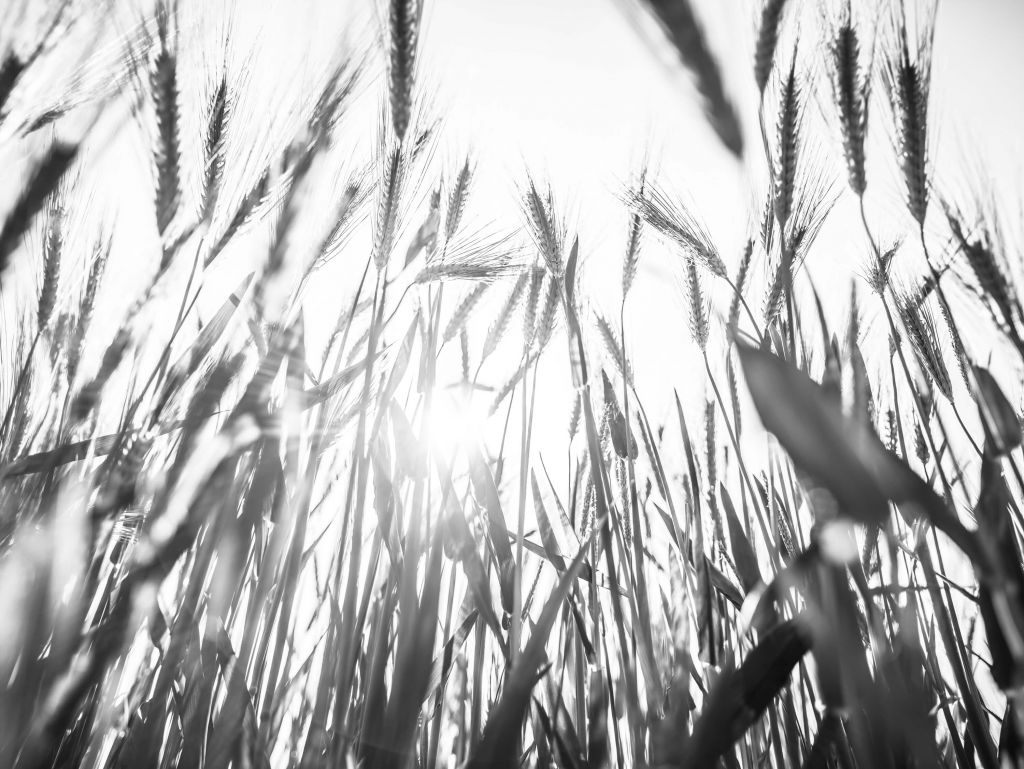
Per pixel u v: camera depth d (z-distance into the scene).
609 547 0.41
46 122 0.33
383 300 0.44
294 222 0.33
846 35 0.41
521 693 0.29
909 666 0.31
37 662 0.25
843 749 0.35
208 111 0.39
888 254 0.44
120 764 0.35
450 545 0.42
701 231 0.48
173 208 0.35
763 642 0.29
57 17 0.32
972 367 0.33
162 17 0.37
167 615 0.37
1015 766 0.32
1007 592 0.27
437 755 0.42
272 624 0.40
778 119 0.41
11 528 0.30
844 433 0.23
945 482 0.36
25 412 0.40
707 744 0.26
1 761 0.23
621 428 0.52
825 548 0.26
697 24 0.24
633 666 0.39
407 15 0.44
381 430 0.45
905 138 0.39
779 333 0.38
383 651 0.36
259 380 0.31
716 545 0.53
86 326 0.39
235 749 0.36
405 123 0.45
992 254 0.36
